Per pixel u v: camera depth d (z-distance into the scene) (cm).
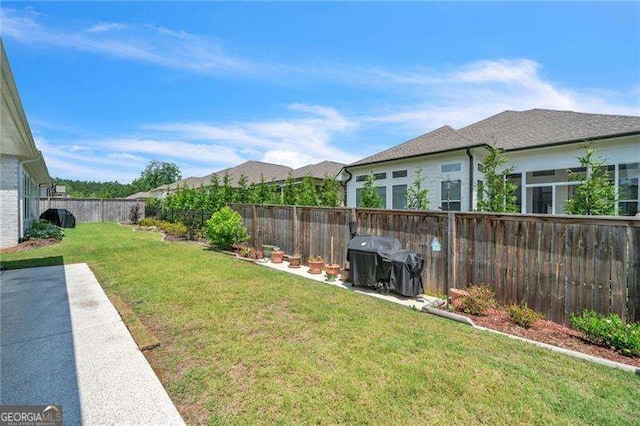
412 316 465
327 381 290
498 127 1238
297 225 903
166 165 6462
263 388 279
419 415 247
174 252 1005
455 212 546
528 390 279
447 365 320
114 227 1977
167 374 301
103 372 302
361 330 407
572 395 273
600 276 396
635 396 273
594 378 300
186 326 413
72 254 948
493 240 502
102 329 402
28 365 313
